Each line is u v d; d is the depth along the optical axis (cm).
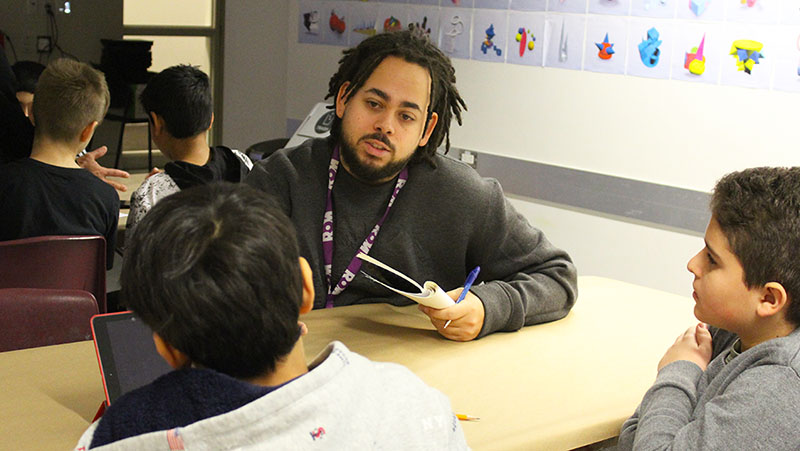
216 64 538
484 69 389
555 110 369
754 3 306
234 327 68
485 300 164
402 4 412
